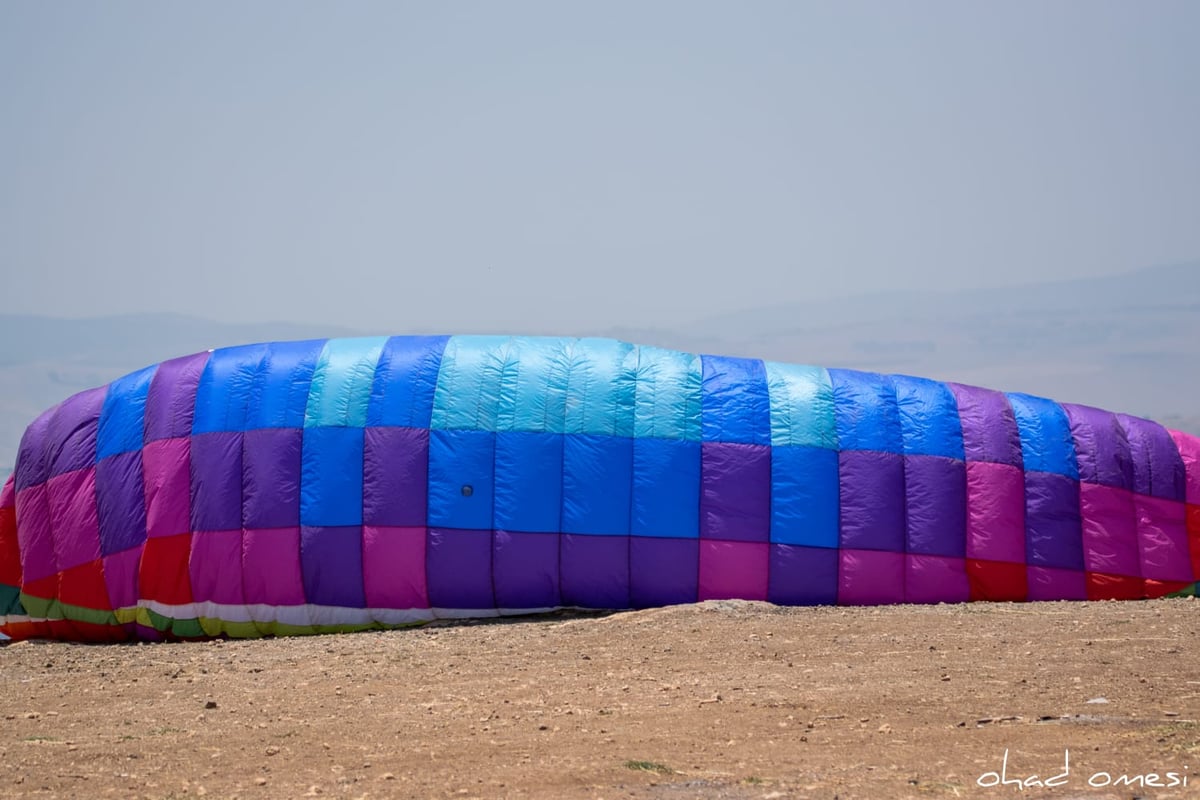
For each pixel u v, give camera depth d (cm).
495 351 4897
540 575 4622
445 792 2177
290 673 3597
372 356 4922
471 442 4694
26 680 3756
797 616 4109
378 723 2833
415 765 2394
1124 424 5112
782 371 4956
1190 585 4847
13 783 2369
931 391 5000
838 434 4784
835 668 3266
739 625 3944
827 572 4644
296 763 2459
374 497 4678
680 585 4616
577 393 4762
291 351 5016
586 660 3541
